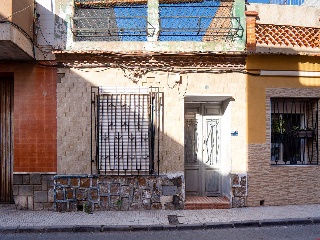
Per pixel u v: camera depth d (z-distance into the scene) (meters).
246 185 8.51
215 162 9.42
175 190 8.36
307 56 8.77
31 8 8.13
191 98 8.88
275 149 9.03
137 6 8.83
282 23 8.94
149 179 8.34
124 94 8.42
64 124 8.36
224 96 8.57
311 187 8.80
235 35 8.62
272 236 6.46
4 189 8.91
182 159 8.41
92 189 8.30
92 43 8.44
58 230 6.85
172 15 8.73
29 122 8.34
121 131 8.41
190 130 9.45
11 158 8.91
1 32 6.79
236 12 8.66
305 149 9.13
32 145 8.33
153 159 8.36
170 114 8.45
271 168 8.65
